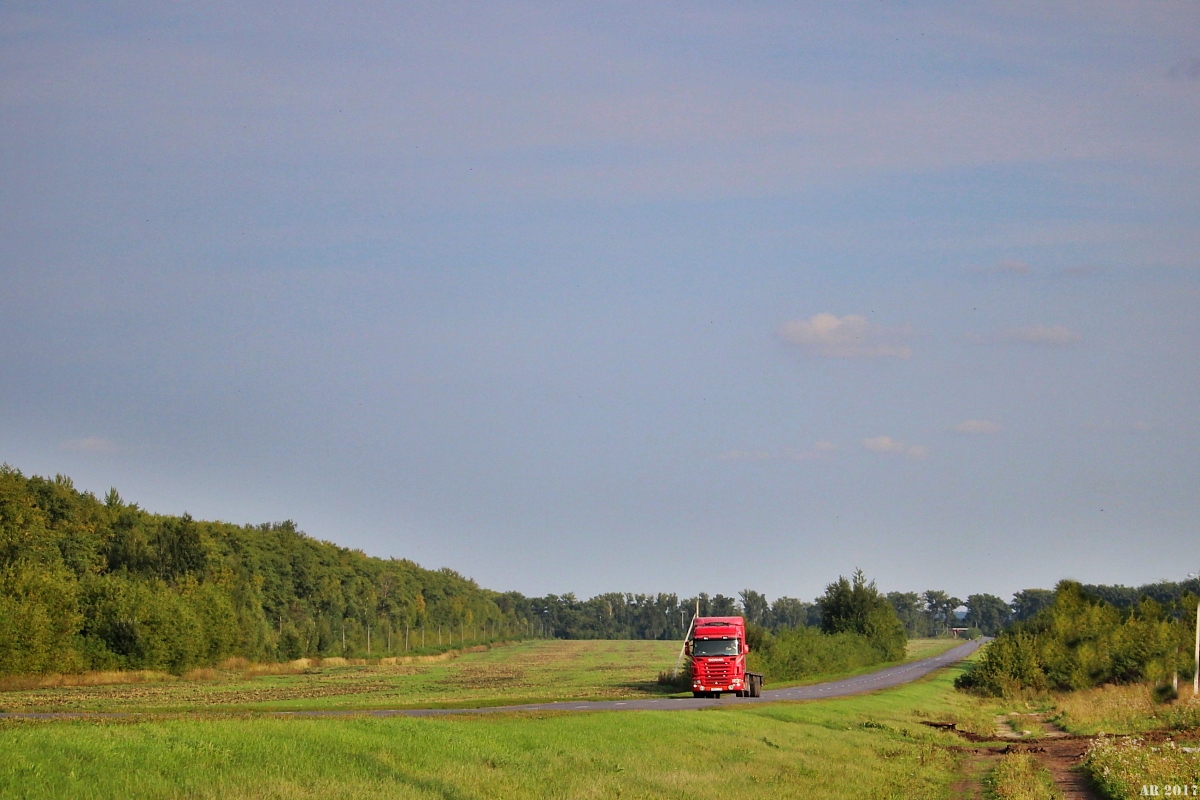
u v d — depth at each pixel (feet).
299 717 87.04
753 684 188.44
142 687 226.99
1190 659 227.20
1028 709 220.02
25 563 253.85
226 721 76.13
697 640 188.44
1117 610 272.10
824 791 86.63
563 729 93.91
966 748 134.31
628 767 84.69
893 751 121.39
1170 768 94.79
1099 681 236.43
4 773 52.49
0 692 194.49
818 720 140.87
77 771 55.21
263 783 59.00
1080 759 119.75
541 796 70.54
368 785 62.90
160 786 55.47
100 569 325.01
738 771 92.27
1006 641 250.57
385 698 179.32
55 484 343.05
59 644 238.48
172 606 277.64
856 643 349.41
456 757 75.46
